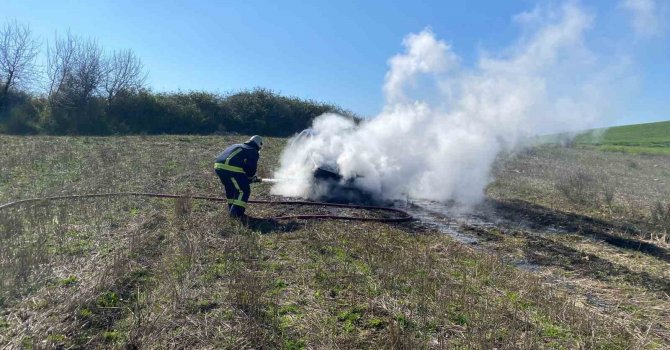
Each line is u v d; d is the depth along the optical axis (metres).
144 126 27.70
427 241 7.56
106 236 6.73
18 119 25.41
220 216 8.02
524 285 5.70
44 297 4.66
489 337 4.31
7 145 15.95
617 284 6.08
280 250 6.54
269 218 8.28
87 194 9.23
